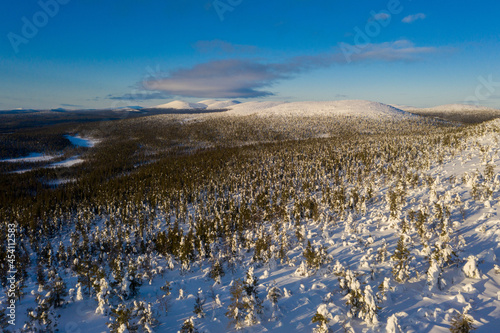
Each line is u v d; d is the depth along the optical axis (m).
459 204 27.30
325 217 38.94
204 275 25.09
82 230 54.31
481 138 65.94
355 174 71.25
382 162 74.88
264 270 24.08
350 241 26.33
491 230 19.78
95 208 77.19
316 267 20.73
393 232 26.55
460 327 10.65
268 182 78.19
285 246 27.95
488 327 10.92
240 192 78.50
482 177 36.34
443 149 68.31
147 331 14.37
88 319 16.84
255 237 37.50
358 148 112.38
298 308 15.29
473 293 13.24
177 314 16.77
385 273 17.53
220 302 17.55
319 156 109.12
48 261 35.81
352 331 12.28
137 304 15.84
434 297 13.72
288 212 44.16
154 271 27.05
